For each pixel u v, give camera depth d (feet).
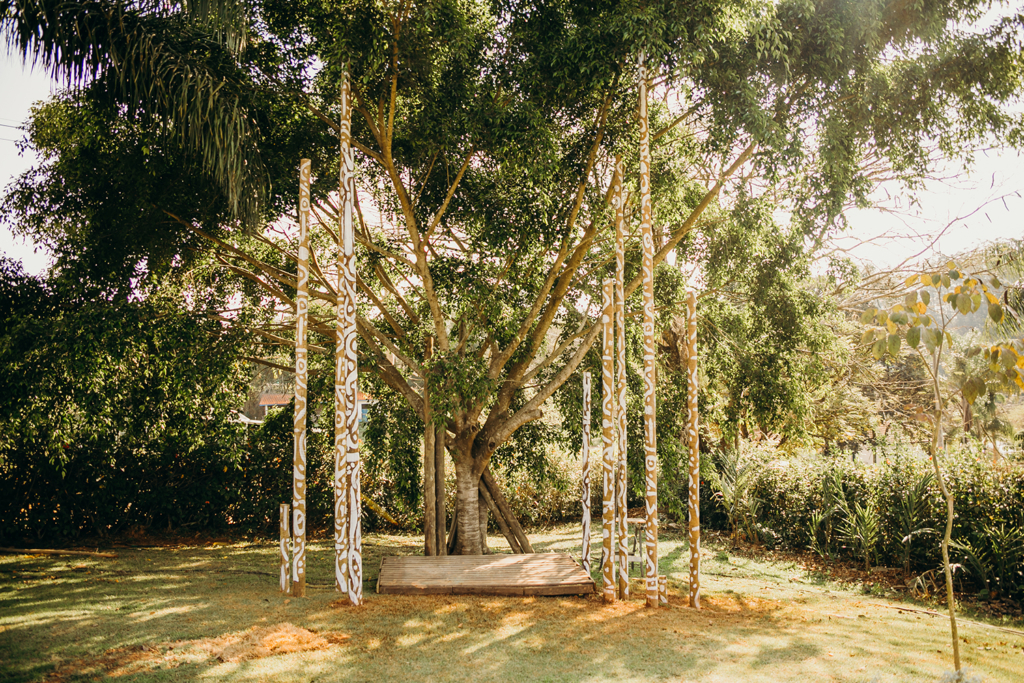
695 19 25.26
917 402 65.26
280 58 28.78
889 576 32.09
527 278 32.99
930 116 29.30
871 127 30.30
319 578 29.14
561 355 38.99
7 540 36.94
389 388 39.17
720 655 18.62
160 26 24.11
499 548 41.45
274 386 64.90
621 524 25.50
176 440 37.27
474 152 30.50
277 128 29.22
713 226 36.68
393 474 38.47
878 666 17.92
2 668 16.48
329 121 29.81
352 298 24.35
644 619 22.45
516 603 24.23
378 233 37.40
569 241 33.73
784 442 50.06
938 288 14.96
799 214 30.42
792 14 26.89
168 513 41.42
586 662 17.84
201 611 22.08
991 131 29.55
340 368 24.38
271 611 22.24
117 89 24.44
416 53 27.07
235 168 23.61
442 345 32.63
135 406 31.99
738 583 31.14
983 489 29.50
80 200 29.50
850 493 36.73
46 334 27.25
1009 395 16.53
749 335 38.45
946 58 28.50
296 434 24.62
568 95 28.86
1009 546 27.61
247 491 43.88
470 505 35.96
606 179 33.45
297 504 24.59
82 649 18.06
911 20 27.89
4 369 26.66
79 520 39.17
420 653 18.39
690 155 34.58
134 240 29.60
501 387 36.11
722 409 40.40
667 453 36.47
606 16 26.53
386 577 26.66
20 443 35.24
